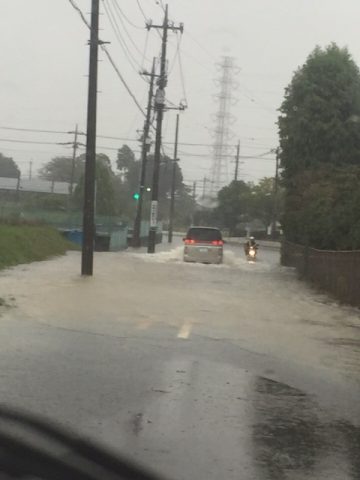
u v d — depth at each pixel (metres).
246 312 13.77
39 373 7.67
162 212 117.56
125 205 76.94
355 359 9.48
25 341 9.50
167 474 4.80
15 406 6.16
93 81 19.12
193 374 8.07
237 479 4.88
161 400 6.84
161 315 12.71
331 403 7.10
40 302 13.52
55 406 6.37
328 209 22.61
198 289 17.66
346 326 12.57
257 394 7.31
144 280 19.25
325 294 18.12
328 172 29.88
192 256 29.55
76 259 27.52
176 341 10.17
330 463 5.32
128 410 6.41
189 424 6.09
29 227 31.64
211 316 12.94
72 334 10.28
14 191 81.69
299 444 5.74
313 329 12.02
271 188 84.88
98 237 37.88
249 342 10.39
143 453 5.24
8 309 12.33
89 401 6.63
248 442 5.71
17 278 18.02
